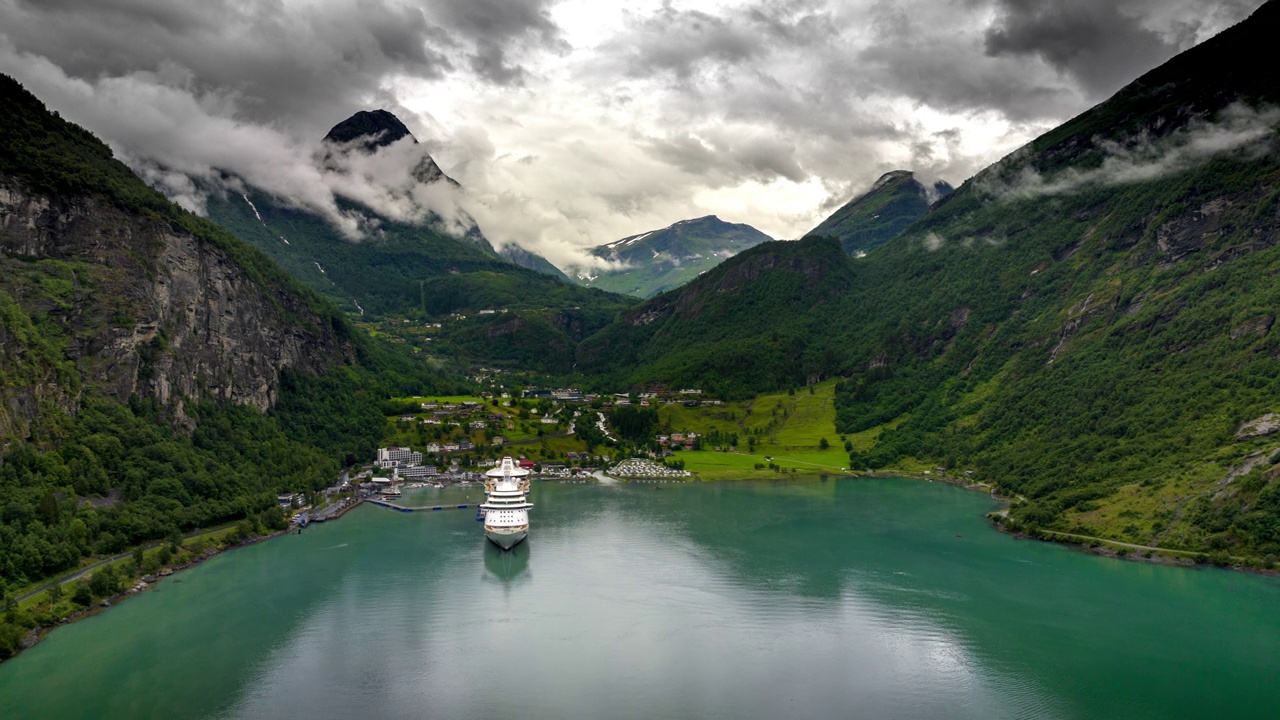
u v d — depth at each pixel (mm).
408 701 126375
